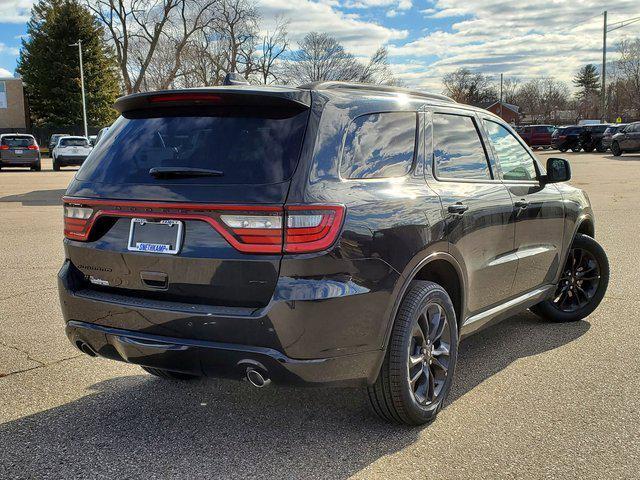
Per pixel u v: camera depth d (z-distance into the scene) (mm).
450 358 3684
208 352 2986
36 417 3680
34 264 7875
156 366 3178
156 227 3121
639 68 71188
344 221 2982
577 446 3273
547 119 111000
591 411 3693
